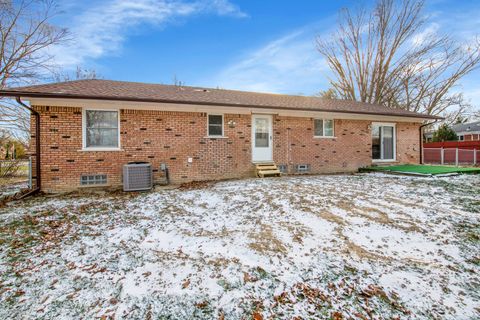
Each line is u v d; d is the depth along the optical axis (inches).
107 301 88.3
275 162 388.8
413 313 83.1
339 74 935.7
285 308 85.2
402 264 114.3
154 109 319.6
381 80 850.8
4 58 510.3
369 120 451.8
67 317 80.0
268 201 212.7
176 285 98.0
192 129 339.0
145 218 179.2
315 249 128.6
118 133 305.3
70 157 285.7
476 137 1098.7
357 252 125.4
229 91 470.9
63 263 115.0
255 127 379.2
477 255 122.3
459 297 91.7
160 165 321.1
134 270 109.3
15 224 165.9
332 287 96.9
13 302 87.2
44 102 275.6
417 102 845.2
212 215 184.5
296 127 402.0
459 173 347.3
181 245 134.9
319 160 415.8
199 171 343.0
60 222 170.6
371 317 81.2
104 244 136.0
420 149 496.1
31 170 274.2
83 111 290.2
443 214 176.6
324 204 201.3
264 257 120.5
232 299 89.7
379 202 205.8
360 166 442.3
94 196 251.9
